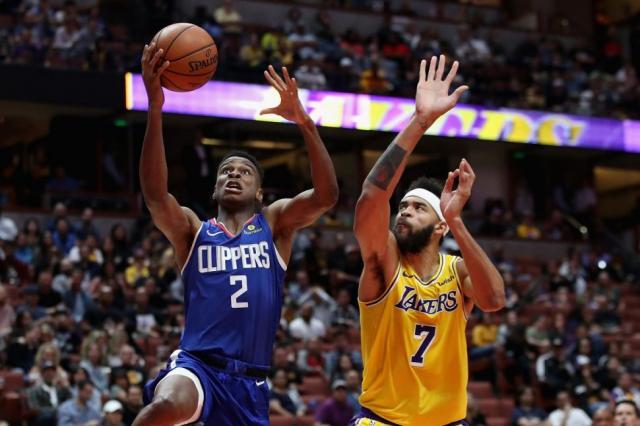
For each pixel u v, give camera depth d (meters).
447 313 7.88
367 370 7.92
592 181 34.88
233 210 7.69
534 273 29.81
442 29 35.88
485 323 22.98
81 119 29.11
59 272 21.45
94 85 27.03
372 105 29.48
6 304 19.17
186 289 7.56
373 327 7.87
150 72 7.41
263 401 7.46
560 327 23.92
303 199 7.69
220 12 31.83
